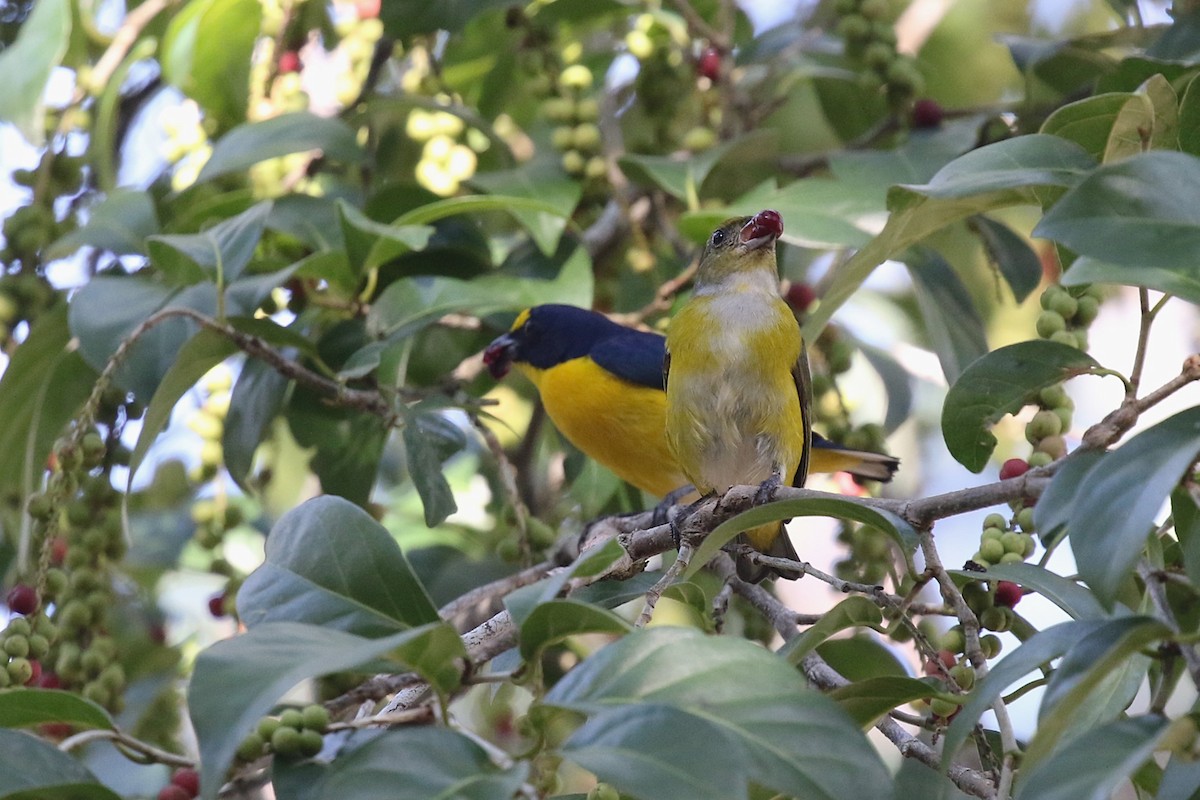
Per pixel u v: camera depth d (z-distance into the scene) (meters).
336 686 8.72
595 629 4.96
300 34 12.38
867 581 8.78
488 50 13.00
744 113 12.59
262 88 11.65
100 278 9.89
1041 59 11.33
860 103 12.76
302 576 5.70
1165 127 6.41
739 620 10.68
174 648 12.00
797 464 9.85
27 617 6.95
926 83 15.03
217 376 10.55
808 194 10.42
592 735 4.43
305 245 11.04
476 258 11.29
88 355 9.38
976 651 5.58
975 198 6.83
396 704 6.32
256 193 11.59
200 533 9.91
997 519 6.73
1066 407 6.65
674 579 6.12
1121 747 4.40
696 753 4.28
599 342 11.69
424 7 10.95
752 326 9.64
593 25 13.61
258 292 9.49
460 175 11.64
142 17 12.23
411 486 13.48
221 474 10.45
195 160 11.80
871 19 11.58
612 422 11.40
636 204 12.48
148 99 13.37
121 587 12.27
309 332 10.57
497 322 12.00
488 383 12.62
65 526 8.90
